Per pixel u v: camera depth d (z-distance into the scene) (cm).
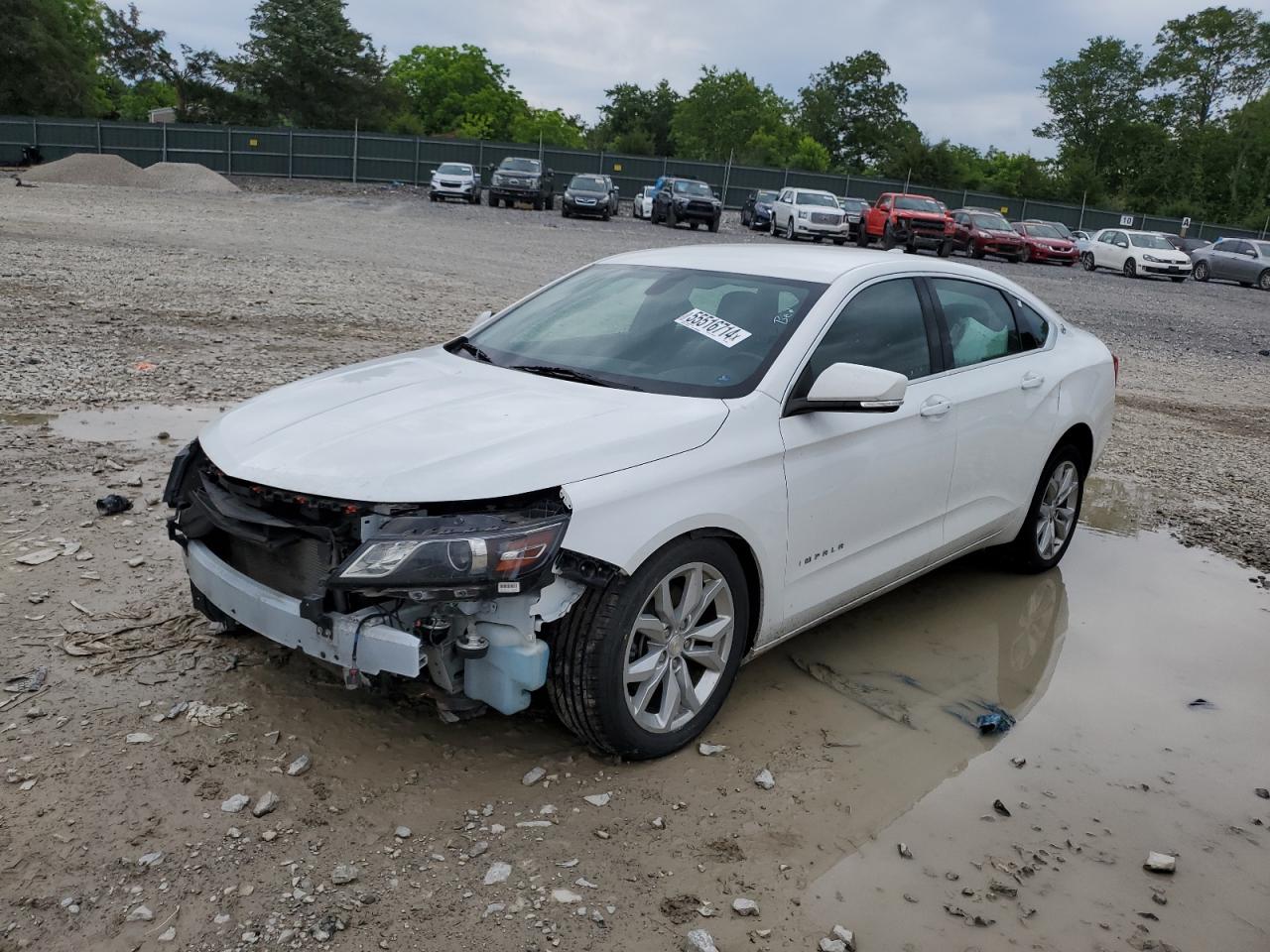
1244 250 3594
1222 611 524
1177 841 327
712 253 474
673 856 299
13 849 280
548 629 322
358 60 7706
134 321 1089
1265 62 9075
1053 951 272
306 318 1178
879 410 360
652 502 322
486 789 324
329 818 303
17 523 512
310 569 326
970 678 431
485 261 1992
